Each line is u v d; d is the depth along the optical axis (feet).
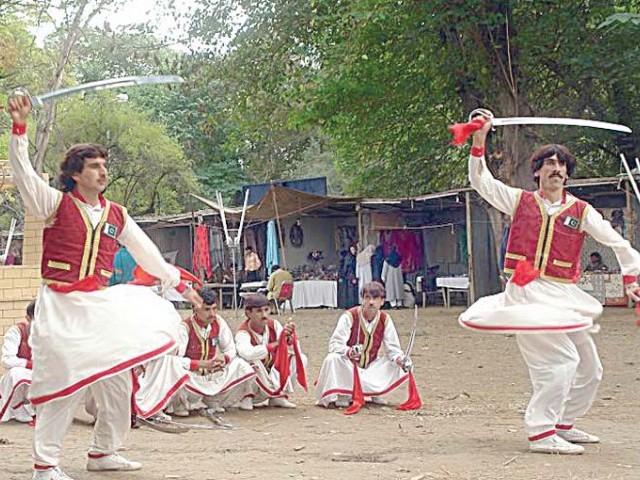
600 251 80.07
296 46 80.07
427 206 90.74
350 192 102.42
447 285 87.51
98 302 18.89
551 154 22.40
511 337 54.95
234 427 27.50
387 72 80.89
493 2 71.15
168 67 86.28
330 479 19.33
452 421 28.07
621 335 53.57
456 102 83.25
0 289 44.16
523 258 22.31
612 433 25.16
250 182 138.62
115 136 122.83
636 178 69.82
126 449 23.63
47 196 18.93
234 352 30.89
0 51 87.61
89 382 18.25
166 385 28.40
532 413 22.25
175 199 128.77
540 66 77.87
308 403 32.60
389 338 31.48
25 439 26.48
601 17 72.13
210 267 95.45
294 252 95.25
